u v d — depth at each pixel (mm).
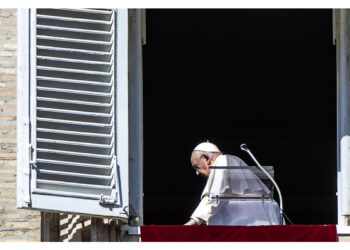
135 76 31406
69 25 29953
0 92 30672
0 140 30453
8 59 30844
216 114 40562
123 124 29750
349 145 30891
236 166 29516
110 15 30109
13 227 30016
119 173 29531
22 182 29125
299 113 40531
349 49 31266
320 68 40406
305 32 40281
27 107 29453
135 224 30766
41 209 29109
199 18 40219
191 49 40344
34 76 29609
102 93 29812
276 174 40531
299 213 40250
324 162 40500
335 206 40281
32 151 29266
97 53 29922
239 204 29531
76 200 29281
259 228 29312
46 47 29750
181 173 40406
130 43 31500
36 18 29797
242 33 40344
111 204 29406
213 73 40438
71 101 29672
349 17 31375
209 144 30625
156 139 40500
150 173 40375
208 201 29531
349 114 31062
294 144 40625
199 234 29344
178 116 40562
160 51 40312
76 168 29453
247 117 40594
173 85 40500
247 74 40531
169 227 29438
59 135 29500
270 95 40531
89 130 29656
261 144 40656
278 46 40344
